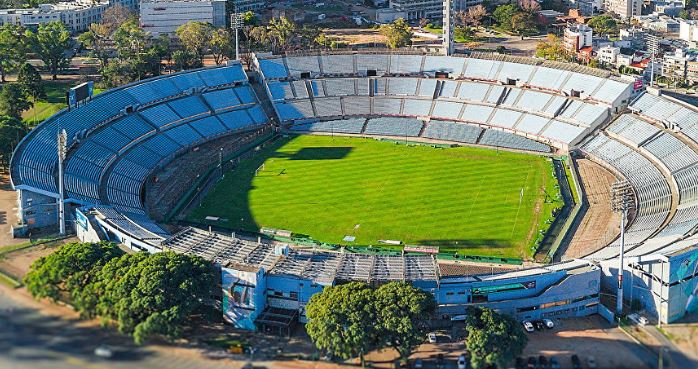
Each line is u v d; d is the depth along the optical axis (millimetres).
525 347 172500
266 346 172500
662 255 182125
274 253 193125
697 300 189500
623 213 190250
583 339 177750
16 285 183125
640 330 181000
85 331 165500
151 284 169625
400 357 168875
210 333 177500
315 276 183250
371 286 178500
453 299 184500
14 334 161875
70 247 186500
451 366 165625
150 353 163250
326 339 164125
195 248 194375
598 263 196500
